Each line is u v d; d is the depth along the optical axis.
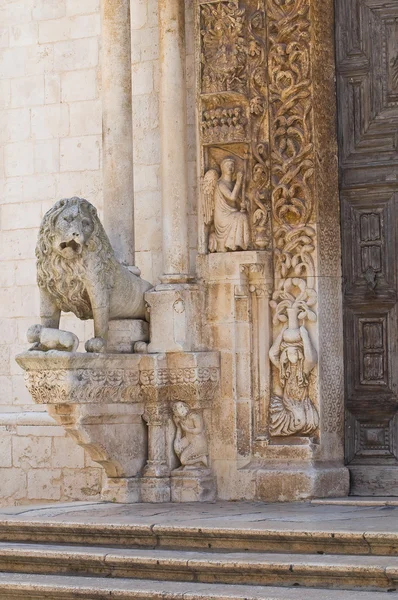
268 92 17.83
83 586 13.12
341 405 17.67
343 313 17.86
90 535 14.84
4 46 20.03
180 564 13.29
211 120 17.98
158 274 18.56
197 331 17.75
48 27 19.80
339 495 17.36
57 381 16.45
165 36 18.12
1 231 19.88
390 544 13.23
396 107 17.77
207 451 17.70
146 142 18.80
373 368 17.73
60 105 19.66
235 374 17.62
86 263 16.59
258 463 17.48
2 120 19.97
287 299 17.56
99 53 19.42
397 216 17.67
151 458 17.59
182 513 15.88
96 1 19.47
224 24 17.98
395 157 17.70
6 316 19.81
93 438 16.95
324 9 17.88
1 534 15.41
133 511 16.23
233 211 17.83
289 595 12.16
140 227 18.75
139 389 17.48
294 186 17.59
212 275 17.78
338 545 13.50
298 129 17.64
